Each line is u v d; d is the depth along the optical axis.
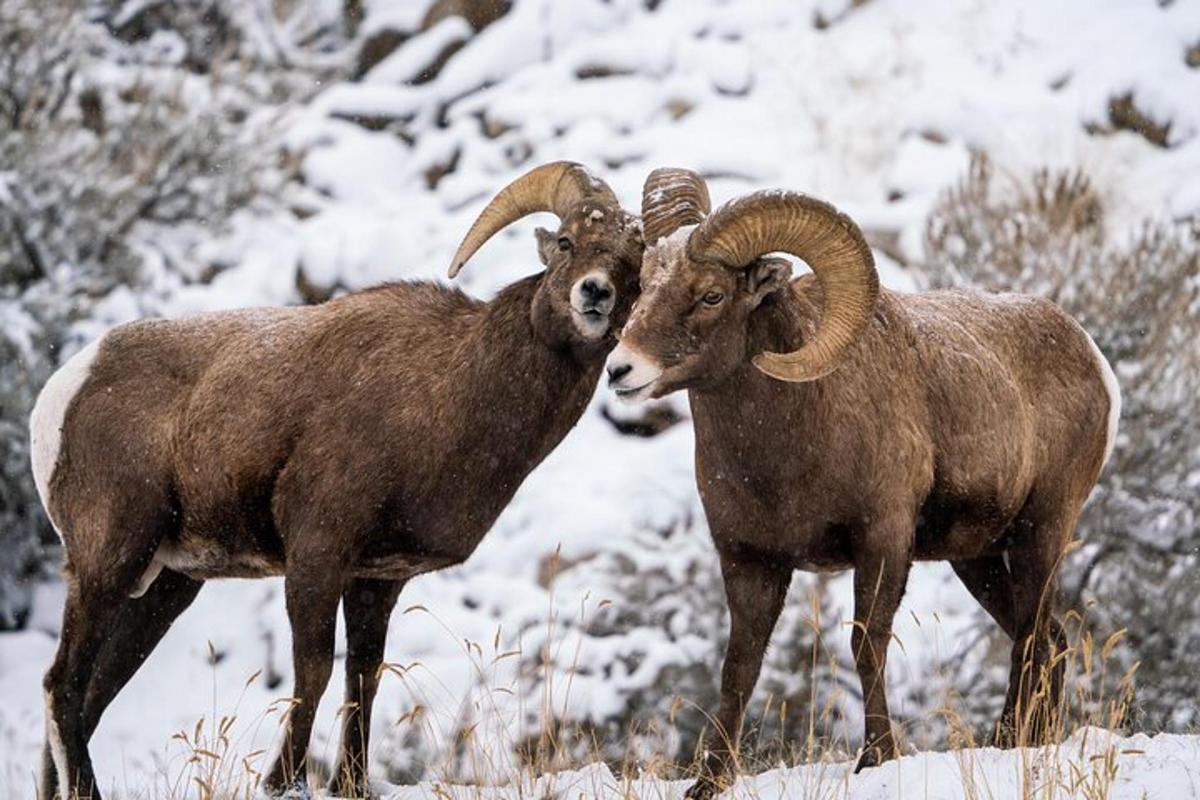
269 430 27.19
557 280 25.59
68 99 72.81
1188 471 48.59
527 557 49.62
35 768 44.16
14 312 58.38
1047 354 29.11
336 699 43.78
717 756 25.23
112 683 29.91
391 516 26.59
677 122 71.06
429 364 26.72
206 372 28.19
